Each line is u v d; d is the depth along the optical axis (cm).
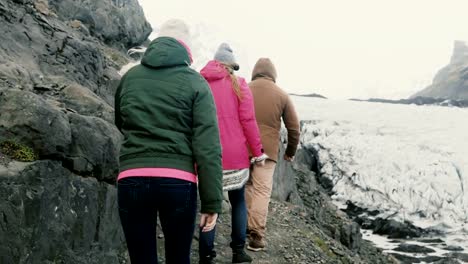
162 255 503
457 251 1535
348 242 984
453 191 2053
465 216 1912
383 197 2002
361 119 3359
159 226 555
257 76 583
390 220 1803
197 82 294
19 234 327
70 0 1431
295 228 742
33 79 548
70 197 390
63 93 542
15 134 367
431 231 1797
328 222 1092
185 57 303
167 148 277
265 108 562
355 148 2289
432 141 2589
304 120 2598
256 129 491
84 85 701
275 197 959
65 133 393
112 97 777
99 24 1512
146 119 283
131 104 288
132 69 306
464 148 2481
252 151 494
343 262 698
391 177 2119
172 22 398
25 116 371
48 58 669
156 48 299
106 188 441
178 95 286
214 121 286
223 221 658
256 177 562
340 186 2077
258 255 571
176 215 276
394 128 2883
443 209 1944
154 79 292
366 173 2128
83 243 404
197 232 576
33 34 678
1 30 629
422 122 3531
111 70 850
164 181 271
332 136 2409
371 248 1073
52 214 366
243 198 507
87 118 436
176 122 284
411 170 2173
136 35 1745
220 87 486
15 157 355
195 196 286
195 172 287
